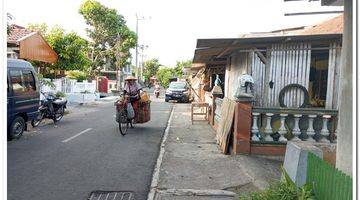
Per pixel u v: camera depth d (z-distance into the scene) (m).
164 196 5.74
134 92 12.27
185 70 34.84
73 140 10.39
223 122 9.63
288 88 8.94
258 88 9.05
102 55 42.84
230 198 5.68
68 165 7.51
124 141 10.38
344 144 4.23
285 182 4.67
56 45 23.81
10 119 9.95
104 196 5.73
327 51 8.96
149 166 7.53
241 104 8.09
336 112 7.89
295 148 4.98
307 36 8.19
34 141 10.12
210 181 6.48
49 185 6.18
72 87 27.09
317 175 4.19
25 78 10.62
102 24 41.62
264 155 8.09
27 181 6.38
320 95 9.05
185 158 8.16
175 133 12.16
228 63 12.71
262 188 6.00
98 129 12.74
